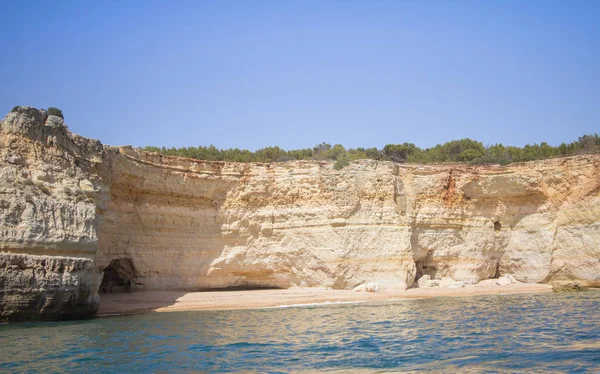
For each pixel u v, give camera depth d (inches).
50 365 881.5
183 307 1663.4
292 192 2140.7
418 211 2245.3
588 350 947.3
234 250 2102.6
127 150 1818.4
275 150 3469.5
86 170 1465.3
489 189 2317.9
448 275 2267.5
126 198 1865.2
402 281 2069.4
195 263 2037.4
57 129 1370.6
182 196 2027.6
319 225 2095.2
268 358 943.7
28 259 1192.2
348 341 1089.4
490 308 1541.6
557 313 1397.6
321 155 3302.2
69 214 1310.3
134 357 946.7
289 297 1856.5
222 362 915.4
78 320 1342.3
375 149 3619.6
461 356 928.9
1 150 1251.2
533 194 2294.5
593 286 2082.9
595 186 2123.5
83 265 1325.0
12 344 1019.3
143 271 1911.9
